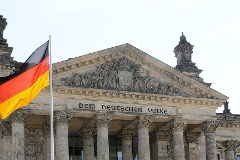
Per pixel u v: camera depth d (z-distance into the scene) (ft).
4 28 278.05
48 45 173.27
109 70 272.92
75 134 295.28
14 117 244.63
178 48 326.44
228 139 337.72
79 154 292.81
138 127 273.75
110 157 298.97
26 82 169.58
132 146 302.45
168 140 301.43
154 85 281.54
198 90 292.20
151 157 302.04
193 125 299.99
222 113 342.23
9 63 259.60
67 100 259.39
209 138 289.33
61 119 254.88
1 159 252.21
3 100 168.04
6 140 255.09
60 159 249.34
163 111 279.49
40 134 274.77
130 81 276.00
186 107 287.28
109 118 264.11
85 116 265.75
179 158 275.39
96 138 290.56
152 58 281.54
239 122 339.98
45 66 171.01
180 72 286.46
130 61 280.10
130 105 272.31
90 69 269.23
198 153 305.53
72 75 263.70
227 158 335.88
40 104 252.01
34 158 269.85
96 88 264.52
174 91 285.84
